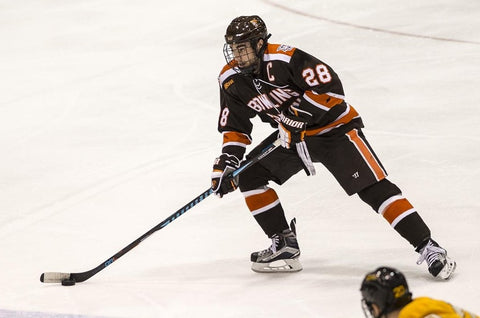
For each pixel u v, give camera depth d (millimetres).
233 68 12992
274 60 12500
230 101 13375
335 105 12758
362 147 12820
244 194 13555
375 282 7465
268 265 13555
